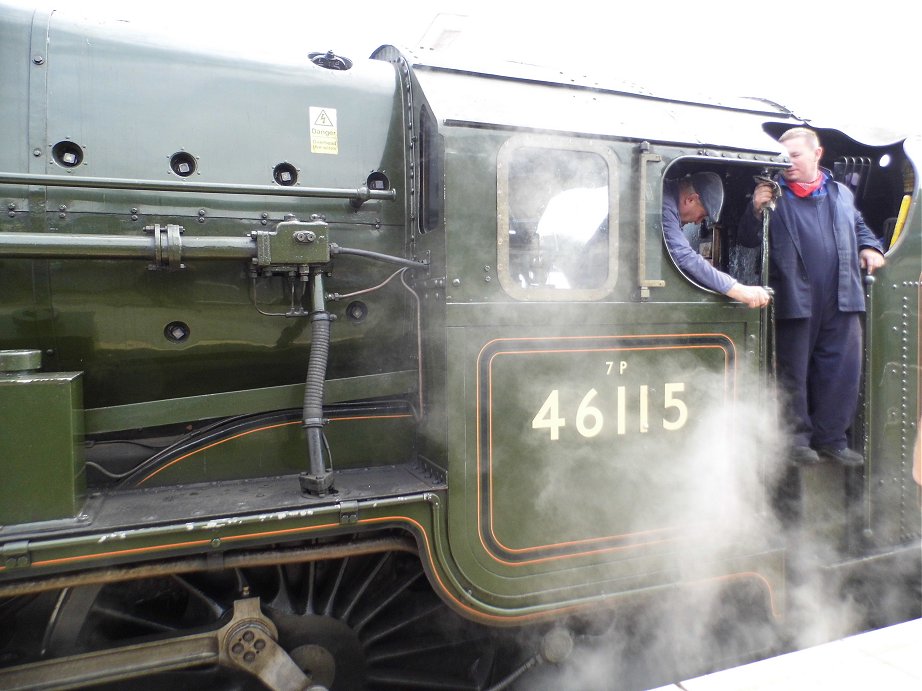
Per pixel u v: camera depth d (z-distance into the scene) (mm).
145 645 1812
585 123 2295
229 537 1778
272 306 2256
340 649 2102
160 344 2154
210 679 2043
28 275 2000
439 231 2119
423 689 2350
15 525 1664
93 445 2170
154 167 2115
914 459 3119
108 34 2150
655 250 2367
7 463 1663
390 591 2234
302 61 2379
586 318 2248
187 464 2143
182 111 2168
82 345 2076
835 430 2854
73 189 2025
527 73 2521
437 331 2135
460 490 2061
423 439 2303
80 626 1928
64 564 1645
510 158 2148
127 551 1692
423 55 2469
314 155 2309
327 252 2037
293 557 1946
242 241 1975
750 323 2574
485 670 2428
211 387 2270
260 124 2252
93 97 2078
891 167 3322
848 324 2811
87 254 1816
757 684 2006
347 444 2322
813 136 2770
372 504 1921
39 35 2061
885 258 2971
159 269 2098
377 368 2457
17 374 1737
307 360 2344
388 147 2406
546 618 2199
